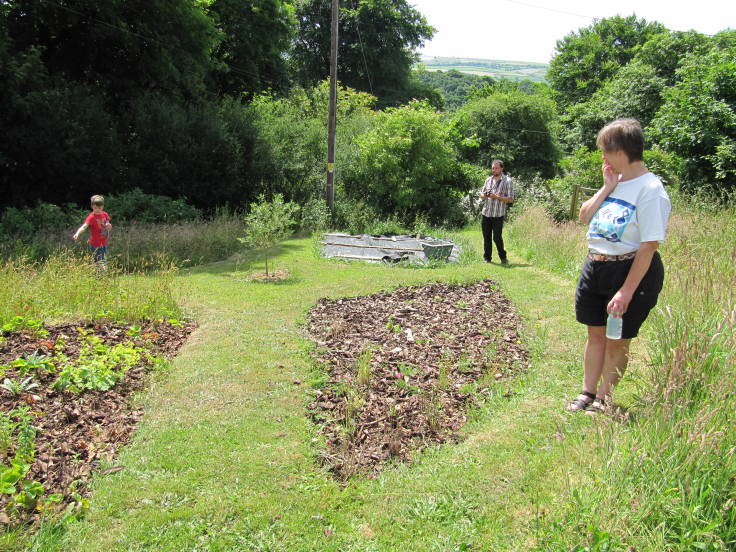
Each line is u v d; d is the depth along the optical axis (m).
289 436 3.77
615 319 3.32
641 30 39.06
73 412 3.99
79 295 6.65
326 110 23.52
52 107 13.80
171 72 16.80
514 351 5.29
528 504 2.87
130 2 15.85
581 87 38.38
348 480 3.26
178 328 6.29
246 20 23.94
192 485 3.18
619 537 2.41
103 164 14.66
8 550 2.60
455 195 19.11
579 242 9.62
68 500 3.03
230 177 16.78
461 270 9.27
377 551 2.64
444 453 3.48
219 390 4.52
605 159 3.38
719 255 6.01
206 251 11.24
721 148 10.50
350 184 18.56
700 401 3.06
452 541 2.66
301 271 9.69
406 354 5.27
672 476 2.58
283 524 2.85
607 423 3.11
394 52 36.75
